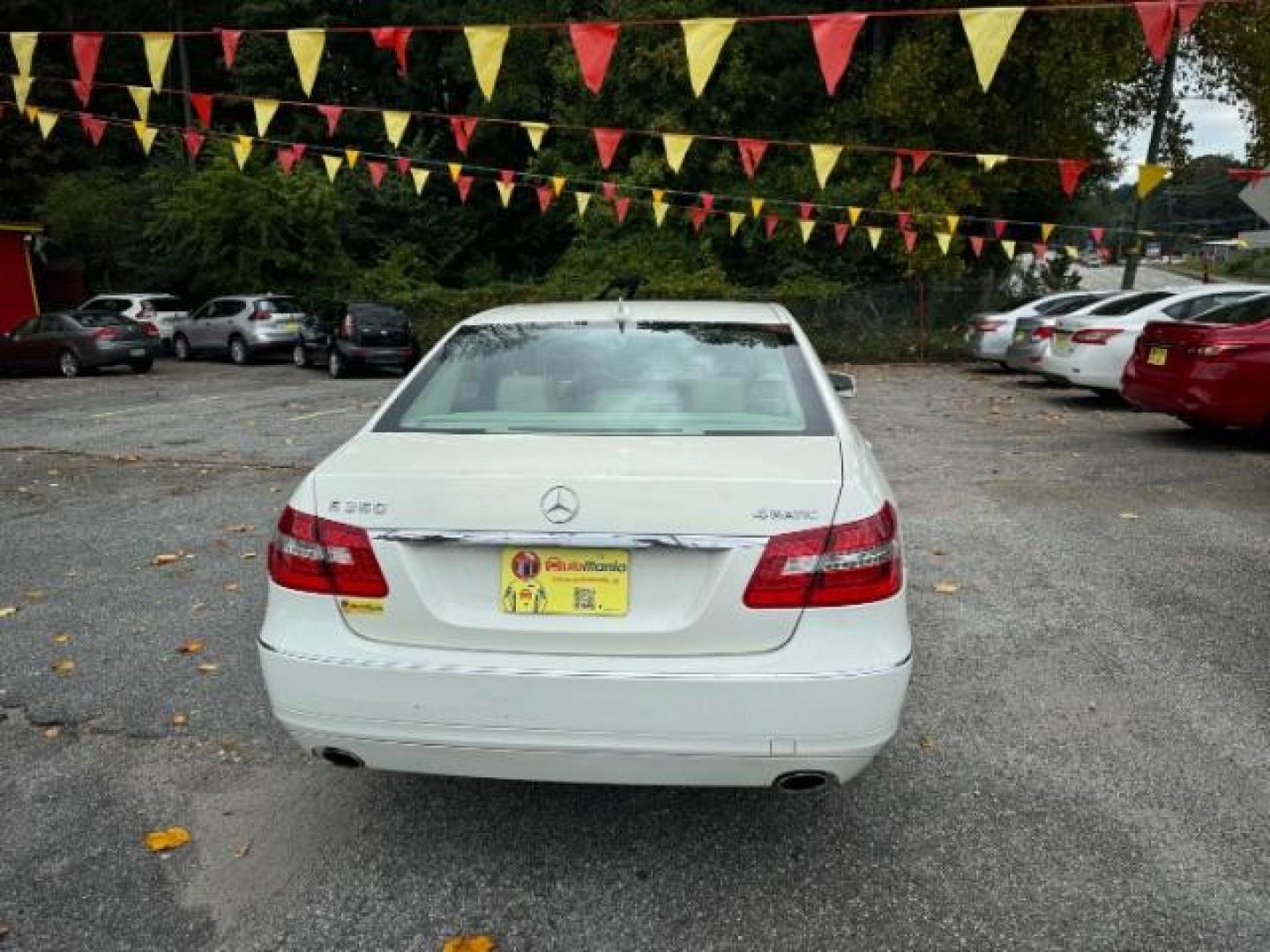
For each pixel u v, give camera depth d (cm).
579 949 231
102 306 2458
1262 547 544
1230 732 333
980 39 501
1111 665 389
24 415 1272
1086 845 269
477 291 2445
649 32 2494
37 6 3231
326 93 3312
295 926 240
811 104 2575
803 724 225
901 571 242
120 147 3438
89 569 539
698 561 230
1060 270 2236
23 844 276
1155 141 1909
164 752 329
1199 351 829
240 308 2184
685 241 2516
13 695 374
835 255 2434
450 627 234
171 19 3447
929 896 249
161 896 253
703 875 259
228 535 609
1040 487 711
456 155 3259
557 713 229
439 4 3238
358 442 279
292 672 240
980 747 325
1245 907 242
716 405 293
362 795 301
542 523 229
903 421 1102
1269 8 1847
